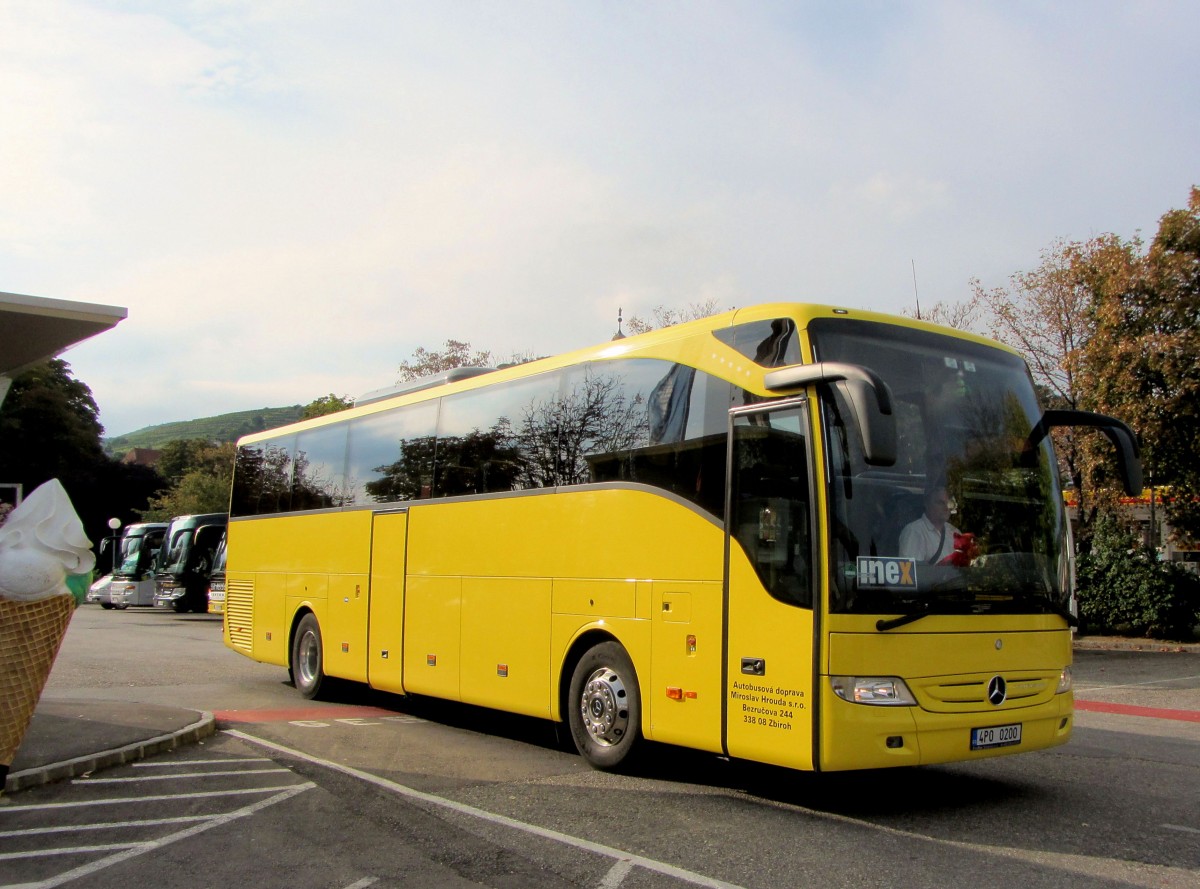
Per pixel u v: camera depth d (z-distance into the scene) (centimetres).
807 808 739
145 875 576
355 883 561
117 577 4203
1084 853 620
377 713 1249
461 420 1110
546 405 981
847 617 667
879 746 660
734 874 573
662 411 838
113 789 786
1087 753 1001
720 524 759
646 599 821
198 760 902
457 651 1062
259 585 1528
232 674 1656
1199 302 2314
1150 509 2764
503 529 1009
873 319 761
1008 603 734
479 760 923
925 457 733
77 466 6462
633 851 620
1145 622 2488
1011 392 806
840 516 680
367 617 1238
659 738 794
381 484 1247
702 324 823
